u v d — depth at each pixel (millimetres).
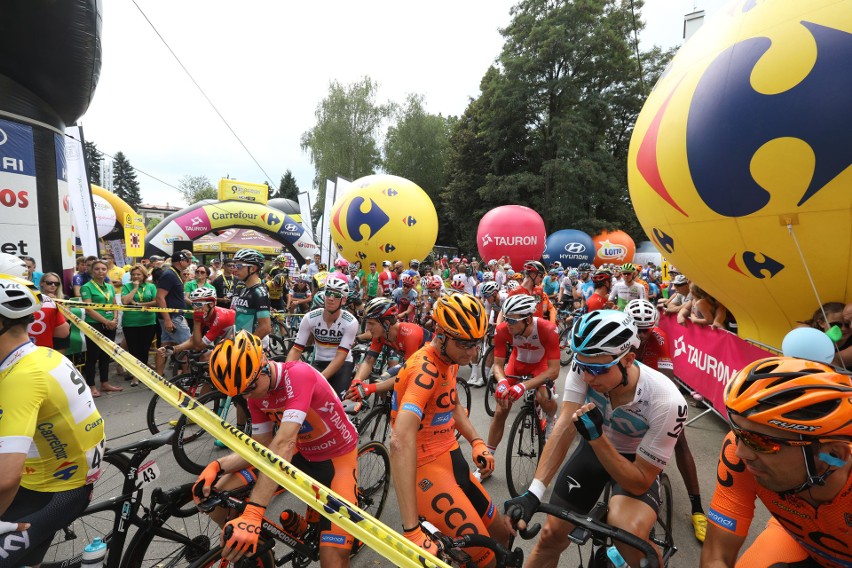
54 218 6117
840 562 1258
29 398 1536
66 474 1729
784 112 2828
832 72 2680
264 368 1890
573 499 2170
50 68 5590
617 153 31562
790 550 1483
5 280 1585
